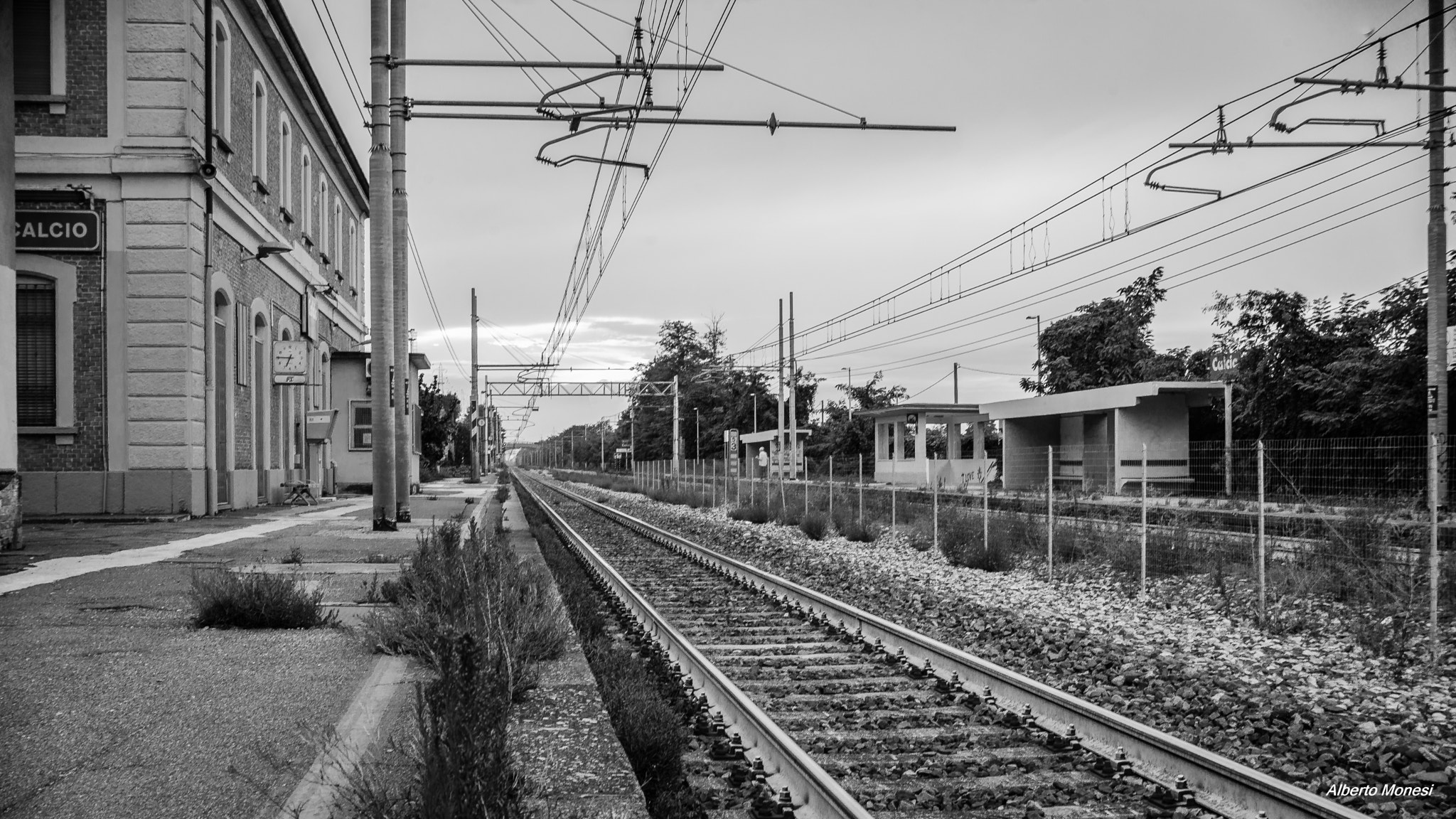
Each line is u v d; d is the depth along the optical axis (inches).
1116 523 654.5
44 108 860.0
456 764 135.4
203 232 909.2
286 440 1299.2
